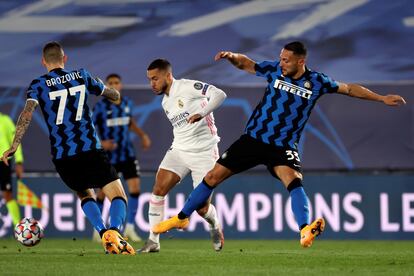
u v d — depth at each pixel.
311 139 42.97
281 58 24.86
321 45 43.97
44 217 43.38
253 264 24.08
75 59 44.53
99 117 40.44
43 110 25.48
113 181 26.05
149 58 44.50
